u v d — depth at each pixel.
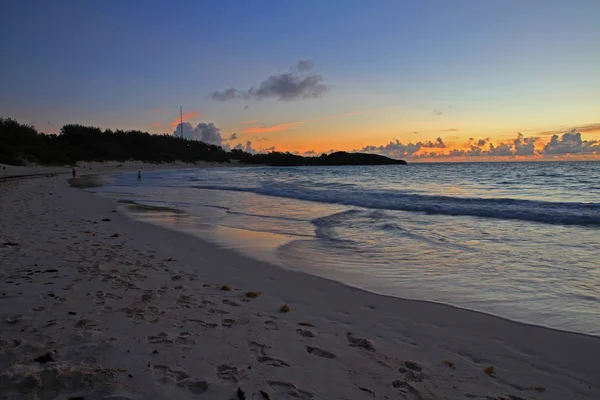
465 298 4.78
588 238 8.31
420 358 3.23
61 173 47.12
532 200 14.41
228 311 4.11
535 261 6.49
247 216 11.98
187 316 3.86
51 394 2.32
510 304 4.57
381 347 3.41
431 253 7.12
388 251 7.29
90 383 2.47
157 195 19.58
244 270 5.91
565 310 4.37
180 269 5.76
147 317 3.75
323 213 12.62
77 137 77.69
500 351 3.40
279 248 7.52
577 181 26.78
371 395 2.61
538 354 3.35
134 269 5.54
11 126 56.81
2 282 4.59
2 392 2.29
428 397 2.62
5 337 3.10
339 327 3.84
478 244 7.86
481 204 13.78
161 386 2.51
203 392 2.49
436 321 4.05
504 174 39.09
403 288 5.15
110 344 3.07
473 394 2.69
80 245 6.96
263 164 134.75
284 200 17.00
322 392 2.61
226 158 125.38
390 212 12.65
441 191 20.22
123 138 91.88
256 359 3.02
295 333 3.62
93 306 3.94
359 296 4.82
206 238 8.40
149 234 8.62
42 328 3.31
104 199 16.78
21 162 48.59
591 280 5.45
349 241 8.20
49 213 11.27
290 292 4.92
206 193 20.91
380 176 42.19
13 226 8.68
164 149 99.19
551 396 2.71
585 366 3.14
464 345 3.51
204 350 3.11
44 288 4.42
